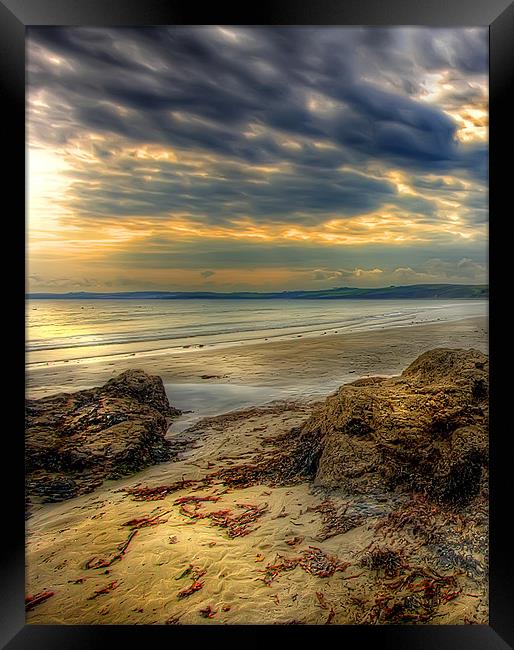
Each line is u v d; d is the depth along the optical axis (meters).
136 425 4.59
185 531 3.09
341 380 7.65
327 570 2.60
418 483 3.04
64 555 2.88
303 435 4.34
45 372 8.29
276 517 3.14
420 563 2.57
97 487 3.85
